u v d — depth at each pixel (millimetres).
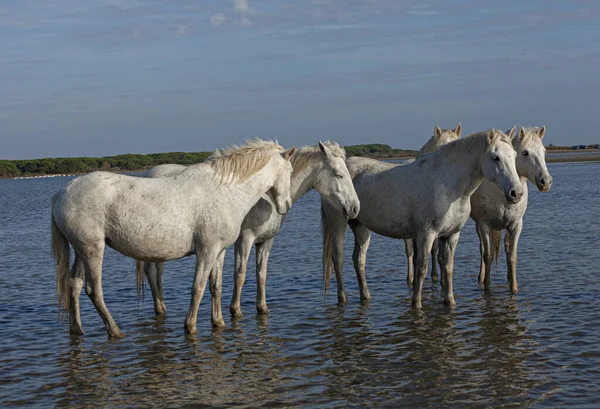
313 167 9102
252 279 12492
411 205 9398
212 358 7387
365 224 10047
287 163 8641
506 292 10523
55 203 7844
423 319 8953
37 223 26188
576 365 6773
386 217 9680
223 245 8203
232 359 7344
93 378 6766
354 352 7523
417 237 9391
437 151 9367
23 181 97062
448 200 9086
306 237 19281
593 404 5750
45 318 9484
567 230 18438
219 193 8008
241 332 8500
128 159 103812
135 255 7906
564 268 12414
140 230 7691
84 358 7461
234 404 5992
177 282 12258
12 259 15766
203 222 7945
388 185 9648
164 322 9148
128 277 12945
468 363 6973
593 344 7473
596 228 18578
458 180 9039
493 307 9508
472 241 17078
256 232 9016
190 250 8102
